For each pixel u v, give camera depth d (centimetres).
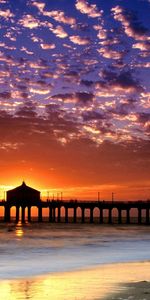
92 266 3422
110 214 14425
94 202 14575
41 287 2388
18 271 3106
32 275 2898
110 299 2016
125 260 3938
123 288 2327
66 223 14775
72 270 3167
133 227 12488
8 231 9781
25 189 14712
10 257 4156
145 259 4038
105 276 2830
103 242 6450
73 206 14750
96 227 12294
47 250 4994
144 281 2578
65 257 4188
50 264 3556
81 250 5028
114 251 4919
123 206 14200
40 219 14938
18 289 2328
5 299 2053
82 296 2105
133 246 5703
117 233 9175
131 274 2933
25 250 4975
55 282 2567
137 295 2114
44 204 14712
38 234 8612
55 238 7369
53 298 2059
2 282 2580
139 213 14062
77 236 8006
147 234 8819
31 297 2097
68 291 2248
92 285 2441
